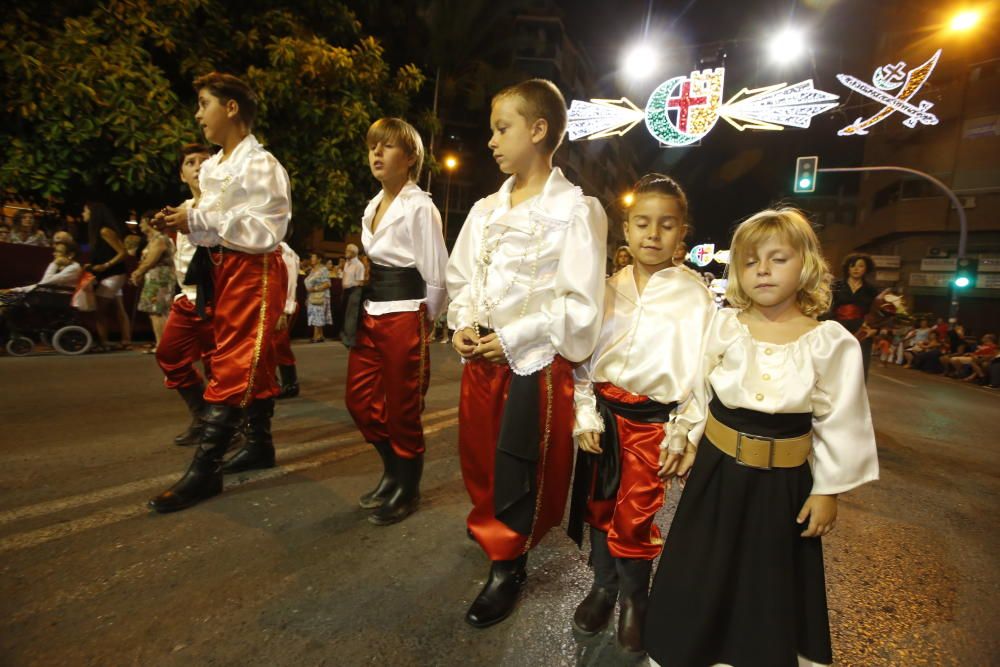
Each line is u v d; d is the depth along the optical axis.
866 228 28.45
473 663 1.61
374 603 1.87
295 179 8.57
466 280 1.89
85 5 7.20
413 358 2.43
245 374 2.55
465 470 1.90
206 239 2.38
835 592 2.14
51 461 2.96
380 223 2.40
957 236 23.58
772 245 1.39
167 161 7.09
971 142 22.67
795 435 1.38
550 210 1.76
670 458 1.59
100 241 6.73
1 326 6.18
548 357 1.73
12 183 6.59
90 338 6.39
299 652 1.60
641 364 1.69
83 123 6.61
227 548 2.17
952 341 13.92
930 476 3.79
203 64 7.69
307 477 2.96
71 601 1.78
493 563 1.88
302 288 10.17
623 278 1.87
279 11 8.48
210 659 1.55
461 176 28.70
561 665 1.62
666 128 9.15
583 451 1.89
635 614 1.72
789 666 1.31
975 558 2.50
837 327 1.38
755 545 1.37
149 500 2.54
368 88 9.30
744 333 1.46
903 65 12.21
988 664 1.73
